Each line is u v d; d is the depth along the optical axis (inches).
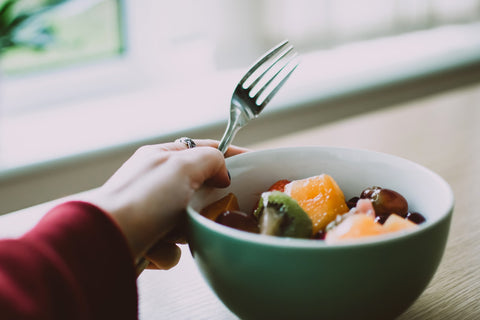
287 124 60.9
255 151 20.3
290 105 58.2
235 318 18.7
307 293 15.4
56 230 15.6
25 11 52.5
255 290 15.8
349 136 32.5
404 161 19.1
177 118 52.1
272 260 15.2
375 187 18.6
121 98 57.2
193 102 55.6
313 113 62.7
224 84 58.8
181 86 59.6
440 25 77.1
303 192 18.3
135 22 57.7
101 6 56.1
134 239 17.0
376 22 69.1
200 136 51.5
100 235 15.9
